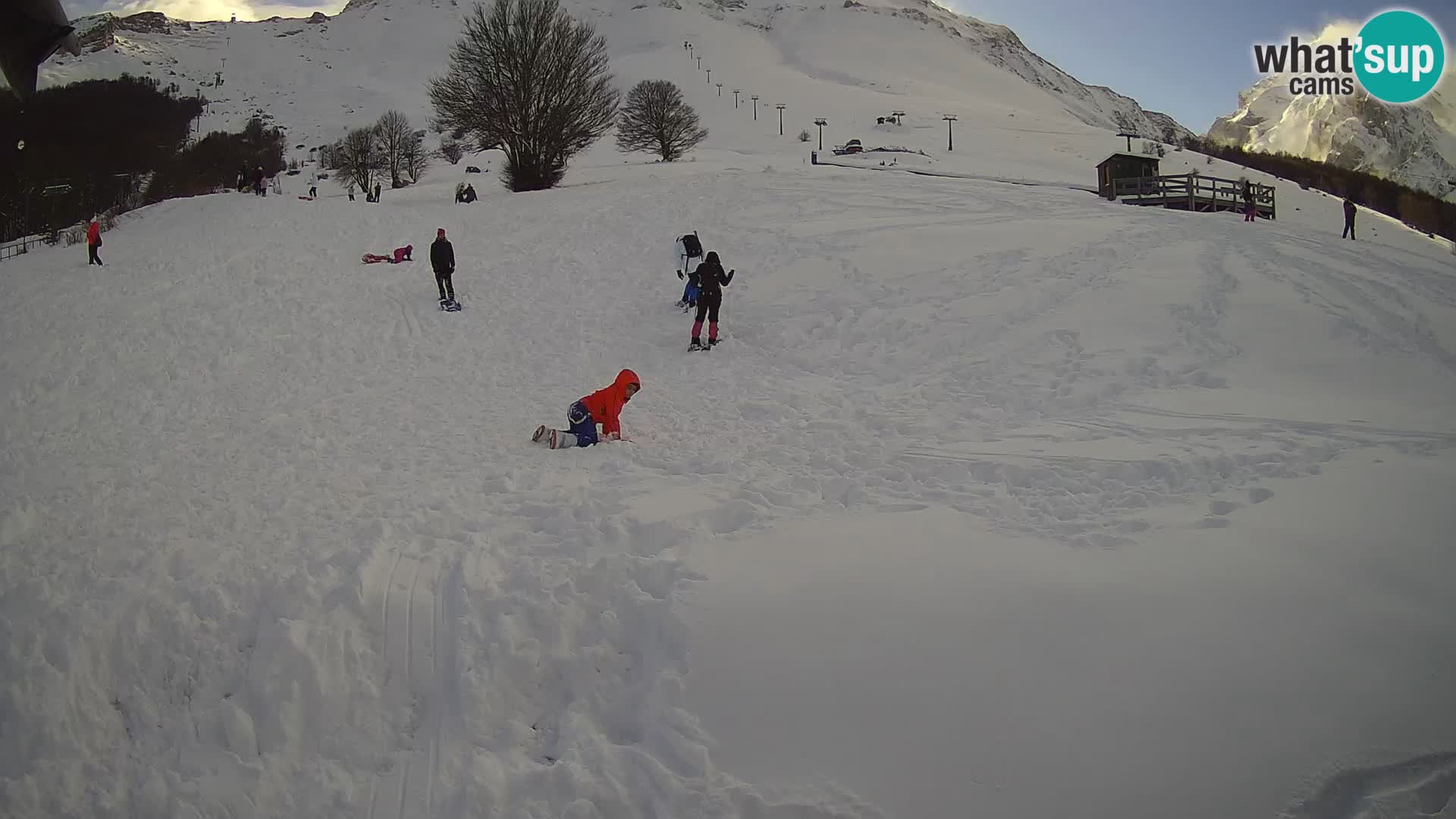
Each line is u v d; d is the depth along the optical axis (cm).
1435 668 427
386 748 511
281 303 1756
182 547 705
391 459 940
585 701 512
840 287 1727
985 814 382
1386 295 1452
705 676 486
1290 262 1731
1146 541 569
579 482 822
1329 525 566
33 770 522
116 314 1636
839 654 481
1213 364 1145
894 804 394
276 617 588
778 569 567
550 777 453
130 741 541
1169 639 462
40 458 980
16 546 734
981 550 573
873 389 1179
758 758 432
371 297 1847
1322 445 766
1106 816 373
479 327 1664
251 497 827
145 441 1045
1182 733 405
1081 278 1608
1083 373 1145
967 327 1405
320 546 686
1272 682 427
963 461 802
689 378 1314
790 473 812
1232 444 793
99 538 737
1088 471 745
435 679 540
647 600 556
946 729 426
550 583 598
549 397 1220
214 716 537
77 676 570
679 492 755
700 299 1474
